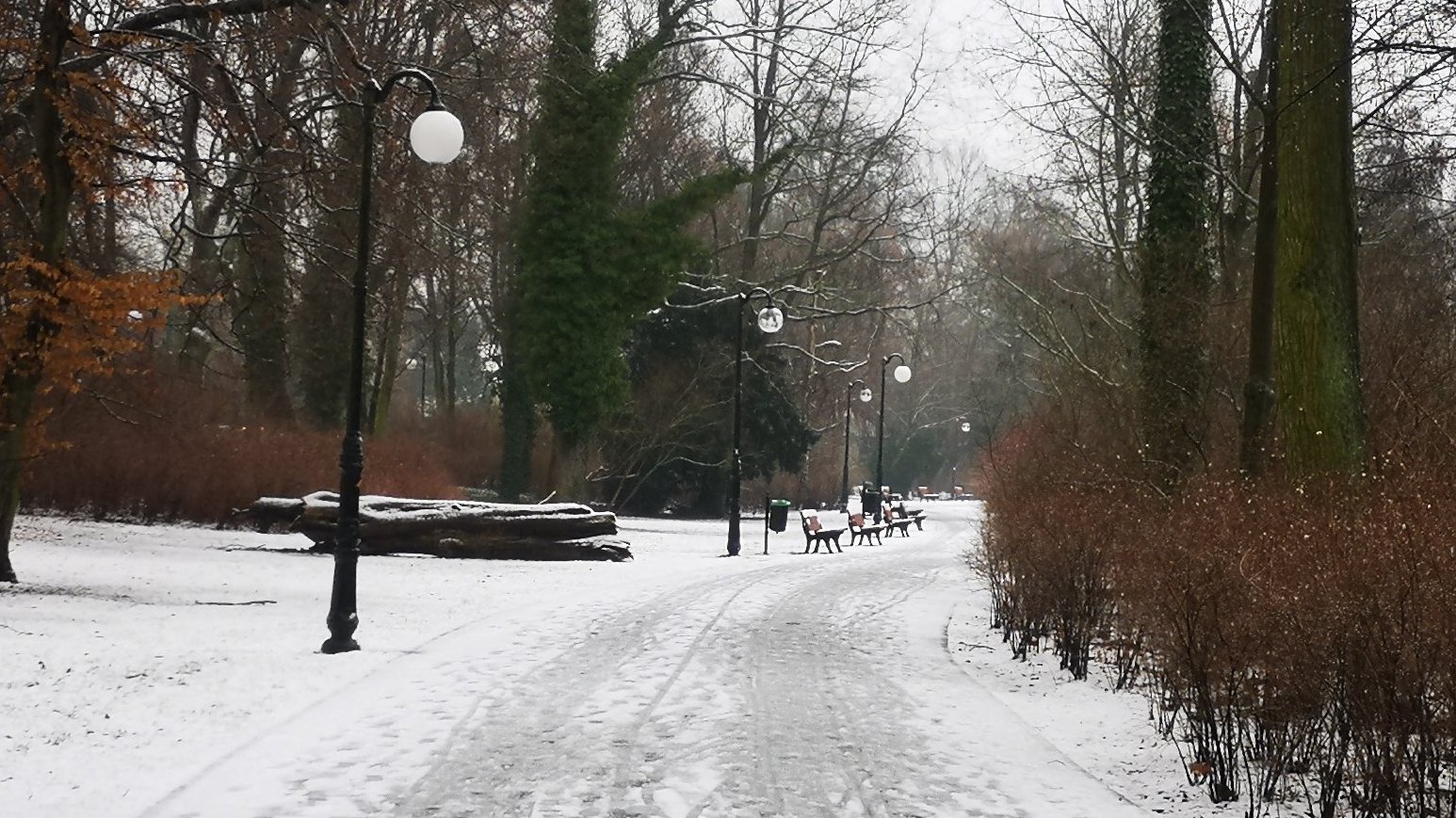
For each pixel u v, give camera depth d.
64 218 14.21
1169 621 8.02
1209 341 17.86
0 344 13.89
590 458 36.19
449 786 6.62
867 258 46.34
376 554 21.47
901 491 76.06
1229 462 16.30
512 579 18.72
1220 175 18.55
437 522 21.69
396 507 21.69
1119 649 10.76
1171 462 16.95
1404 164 12.21
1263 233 14.41
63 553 18.86
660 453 40.16
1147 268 18.97
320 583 16.97
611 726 8.26
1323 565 6.63
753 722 8.48
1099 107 20.84
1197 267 18.61
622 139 30.59
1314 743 6.46
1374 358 15.34
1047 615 11.88
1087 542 11.41
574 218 29.20
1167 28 19.25
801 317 40.50
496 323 37.44
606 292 29.45
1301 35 11.77
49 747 7.28
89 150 14.02
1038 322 25.69
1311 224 11.66
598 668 10.58
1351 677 5.97
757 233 39.62
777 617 14.62
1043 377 24.12
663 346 40.03
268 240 19.91
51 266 13.72
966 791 6.82
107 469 24.72
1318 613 6.32
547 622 13.60
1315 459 11.34
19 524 22.28
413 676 10.02
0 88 14.95
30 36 14.35
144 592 14.73
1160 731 8.52
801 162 39.12
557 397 29.47
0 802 6.18
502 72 22.80
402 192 21.05
